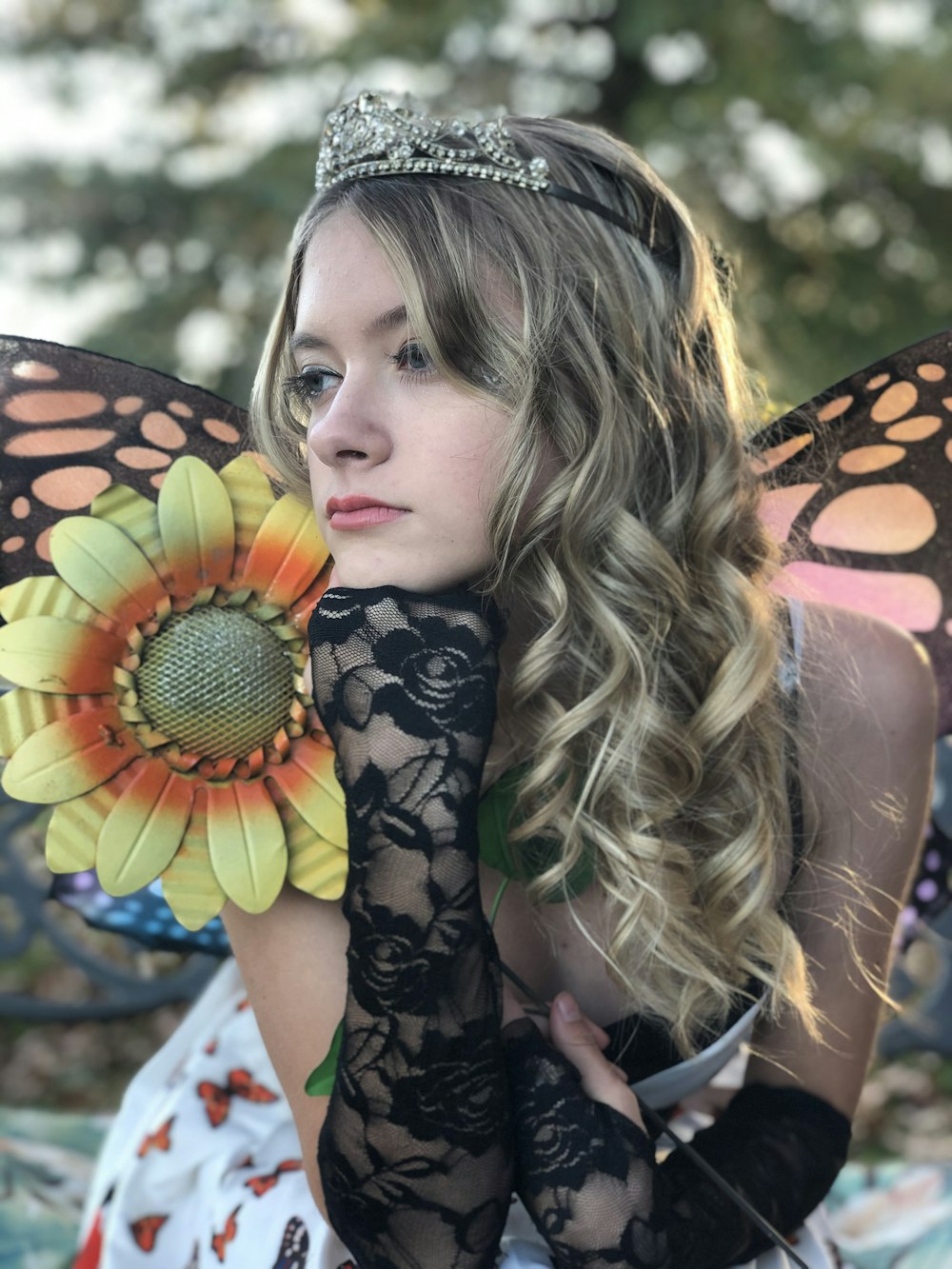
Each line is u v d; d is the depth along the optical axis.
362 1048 0.65
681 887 0.74
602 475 0.73
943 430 0.88
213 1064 0.96
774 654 0.78
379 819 0.65
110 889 0.69
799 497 0.90
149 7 4.99
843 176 4.40
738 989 0.75
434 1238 0.65
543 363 0.71
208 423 0.82
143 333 4.96
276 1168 0.87
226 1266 0.82
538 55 4.55
